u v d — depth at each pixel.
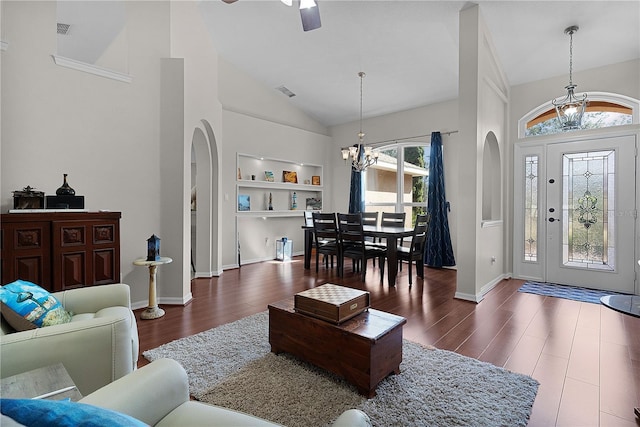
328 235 4.95
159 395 1.08
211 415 1.10
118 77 3.29
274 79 5.89
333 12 3.87
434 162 5.69
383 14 3.83
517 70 4.54
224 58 5.42
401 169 6.43
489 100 4.11
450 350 2.44
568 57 4.15
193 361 2.21
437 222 5.61
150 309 3.17
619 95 4.14
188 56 4.02
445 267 5.62
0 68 2.65
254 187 6.06
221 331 2.73
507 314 3.23
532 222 4.79
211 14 4.27
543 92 4.68
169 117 3.60
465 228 3.73
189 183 3.82
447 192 5.71
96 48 4.68
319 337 2.04
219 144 4.94
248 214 5.80
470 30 3.58
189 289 3.76
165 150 3.60
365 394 1.82
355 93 5.86
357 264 5.30
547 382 2.00
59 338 1.33
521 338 2.65
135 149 3.42
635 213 4.03
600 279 4.25
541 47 4.01
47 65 2.88
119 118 3.31
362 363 1.83
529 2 3.32
